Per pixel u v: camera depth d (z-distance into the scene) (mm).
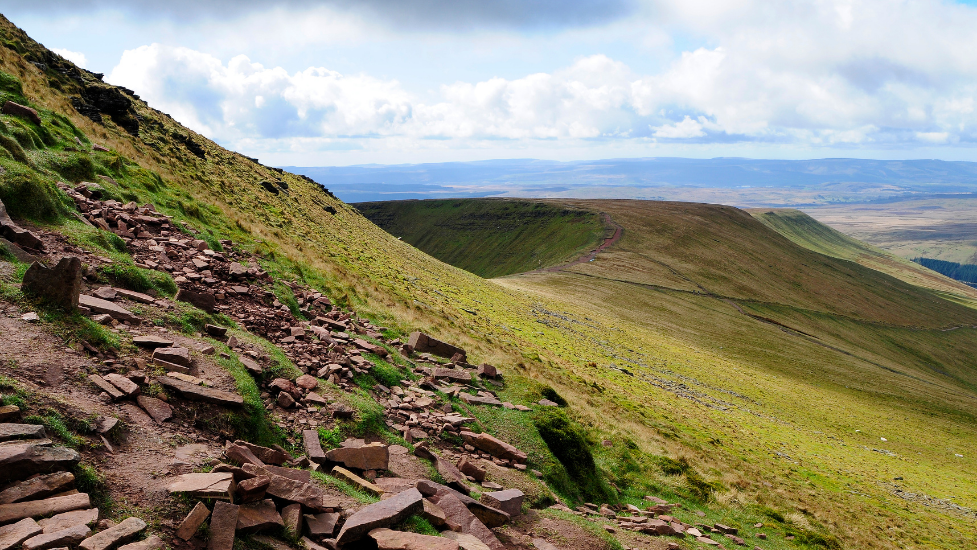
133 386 9156
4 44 36750
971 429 91812
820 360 121688
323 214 69875
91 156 24062
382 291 34438
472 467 14031
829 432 63031
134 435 8312
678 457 25766
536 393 22547
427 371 20516
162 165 35219
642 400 42375
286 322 17734
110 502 6766
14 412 7148
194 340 12305
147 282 14492
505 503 12586
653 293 151625
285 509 8062
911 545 28125
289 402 12391
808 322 168250
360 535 8297
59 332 9602
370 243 66688
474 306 55406
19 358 8477
